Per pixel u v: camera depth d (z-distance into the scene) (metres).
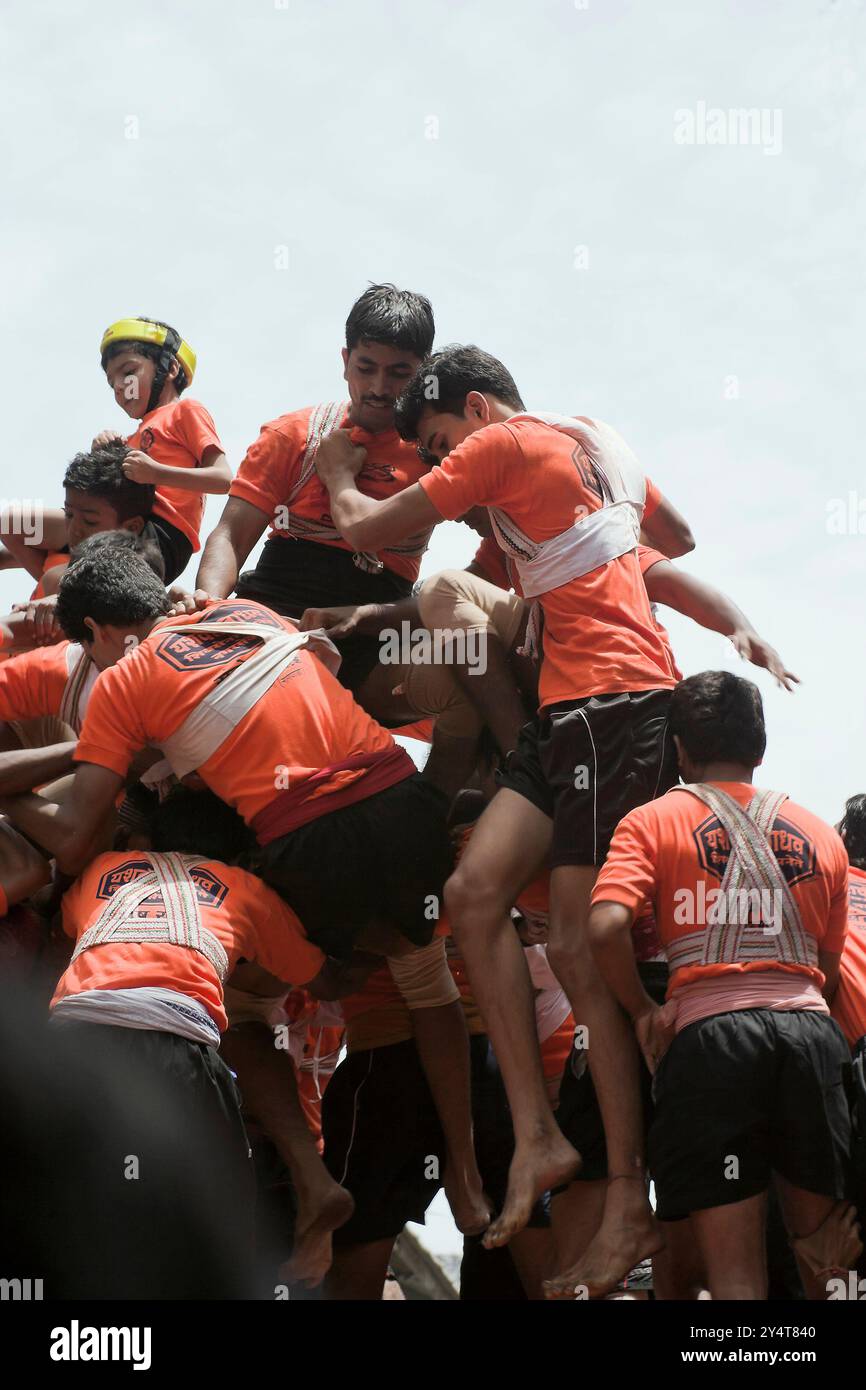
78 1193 3.01
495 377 3.78
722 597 3.78
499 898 3.44
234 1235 3.15
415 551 4.52
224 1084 3.21
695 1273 3.68
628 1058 3.30
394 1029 4.17
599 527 3.51
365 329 4.14
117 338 5.21
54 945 3.70
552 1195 3.53
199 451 4.95
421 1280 6.79
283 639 3.59
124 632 3.63
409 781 3.56
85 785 3.45
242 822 3.61
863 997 3.49
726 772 3.35
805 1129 3.09
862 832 3.97
